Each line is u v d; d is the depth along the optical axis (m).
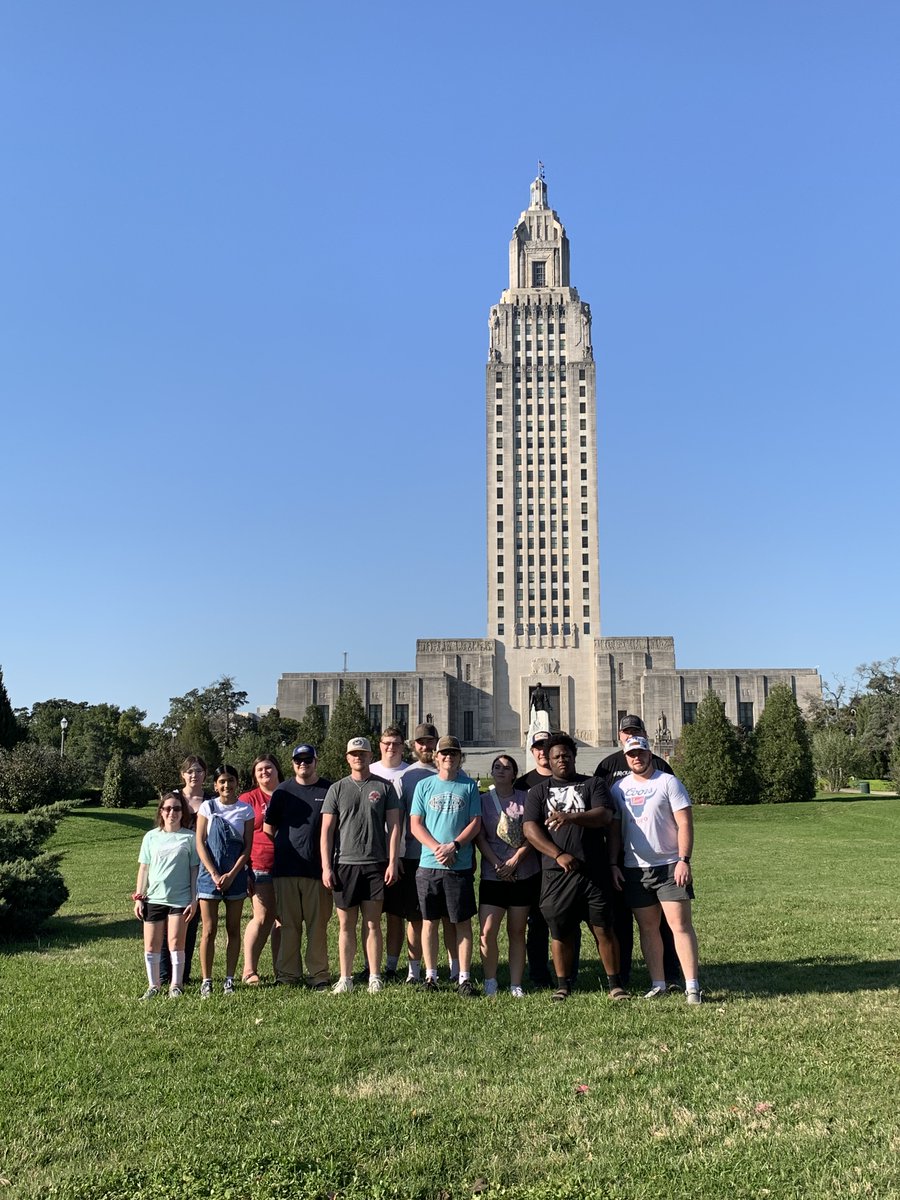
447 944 12.96
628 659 146.38
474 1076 8.76
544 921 13.14
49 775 52.12
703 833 46.03
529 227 159.50
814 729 110.88
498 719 147.50
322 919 13.12
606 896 11.85
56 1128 7.71
